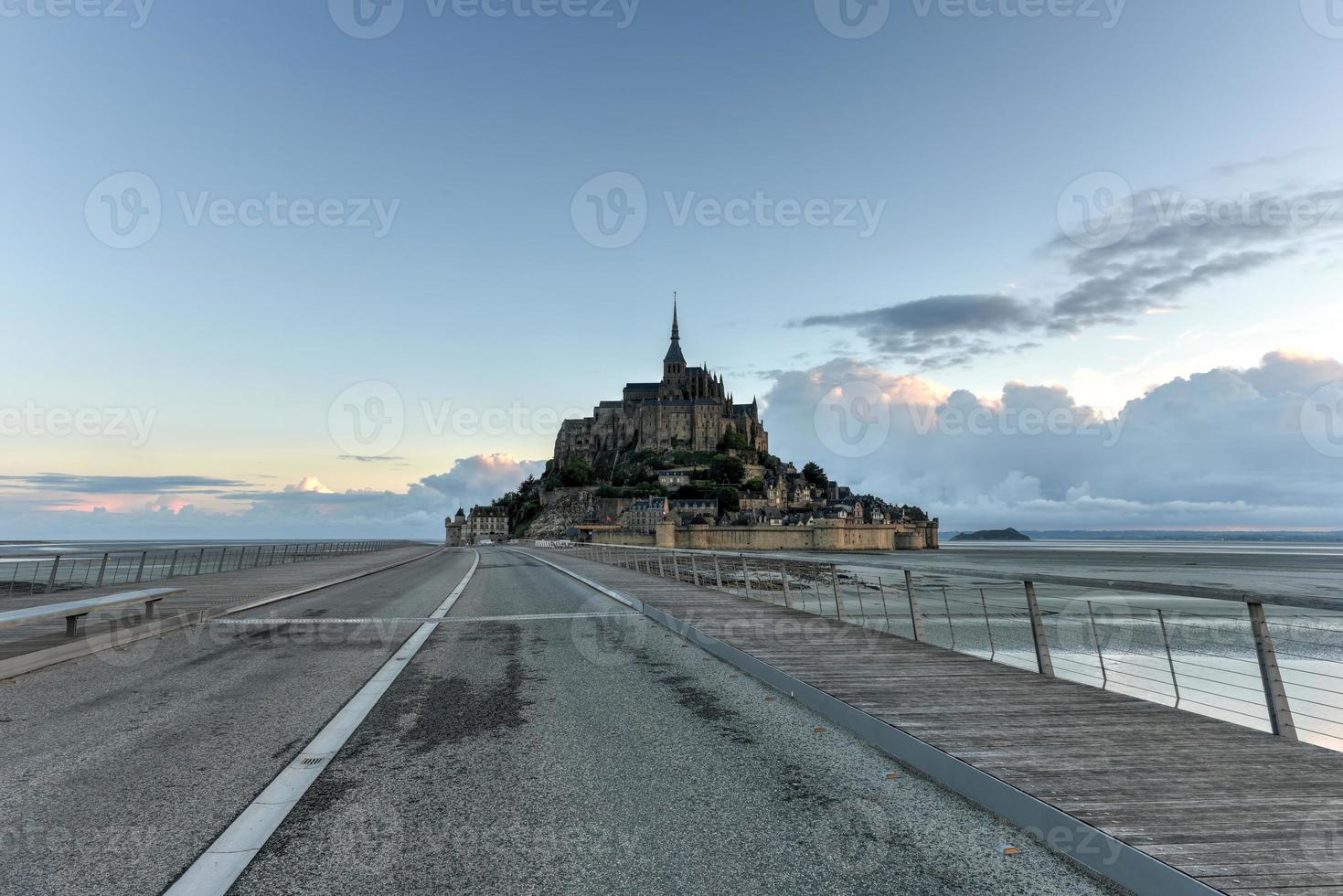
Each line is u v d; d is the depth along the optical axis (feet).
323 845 12.82
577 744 19.22
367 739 19.61
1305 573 317.22
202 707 23.06
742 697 24.95
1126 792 13.71
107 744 18.92
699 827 13.76
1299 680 58.90
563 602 59.93
